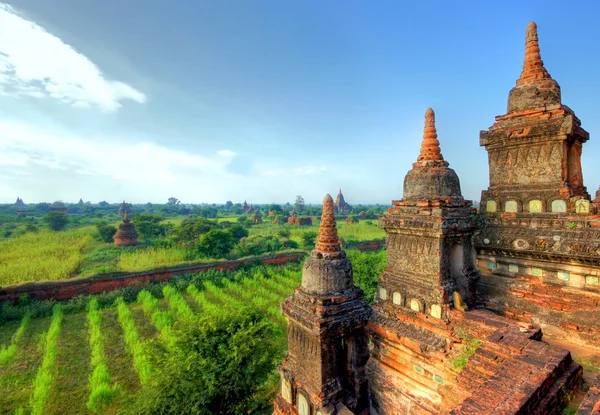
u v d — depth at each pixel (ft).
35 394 45.65
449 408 26.11
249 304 88.58
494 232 32.73
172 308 84.69
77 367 58.03
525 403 15.52
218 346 42.96
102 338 67.41
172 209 524.93
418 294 31.37
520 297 30.14
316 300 26.66
